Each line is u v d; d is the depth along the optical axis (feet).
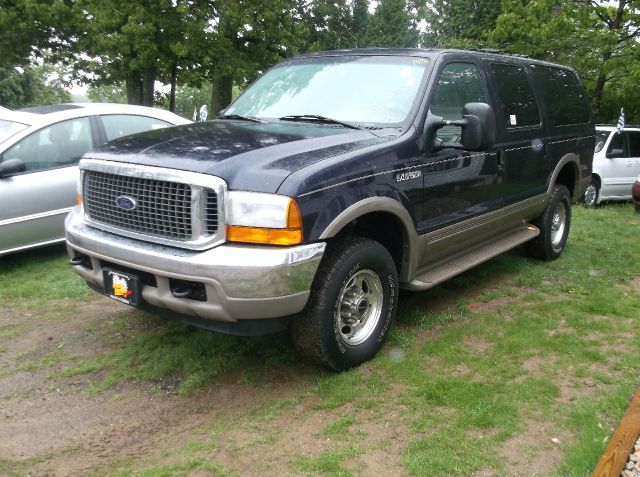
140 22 65.10
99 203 12.35
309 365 12.89
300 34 75.61
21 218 19.22
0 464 9.63
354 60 15.65
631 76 53.31
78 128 21.45
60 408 11.41
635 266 20.44
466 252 16.42
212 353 13.48
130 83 81.92
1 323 15.48
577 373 12.38
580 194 22.30
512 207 17.53
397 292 13.41
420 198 13.43
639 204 32.86
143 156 11.51
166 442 10.28
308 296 10.98
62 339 14.49
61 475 9.38
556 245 21.04
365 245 12.16
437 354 13.29
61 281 18.61
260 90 16.49
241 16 67.72
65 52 81.61
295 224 10.48
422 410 10.99
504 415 10.69
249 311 10.52
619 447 9.41
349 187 11.49
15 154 19.45
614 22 57.11
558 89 20.86
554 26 55.31
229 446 10.00
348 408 11.14
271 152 11.34
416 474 9.15
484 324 15.05
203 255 10.46
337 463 9.44
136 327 15.12
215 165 10.67
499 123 16.52
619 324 15.11
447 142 14.53
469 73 15.84
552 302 16.70
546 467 9.36
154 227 11.27
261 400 11.59
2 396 11.84
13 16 70.49
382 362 12.85
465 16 78.18
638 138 38.32
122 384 12.30
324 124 13.88
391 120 13.61
